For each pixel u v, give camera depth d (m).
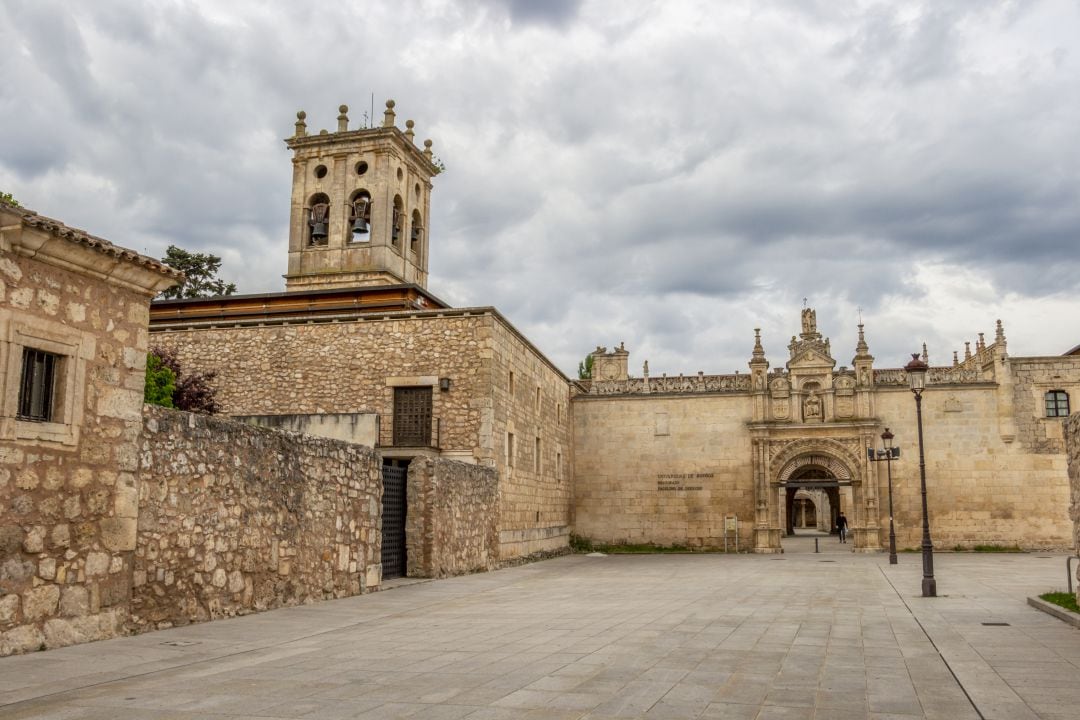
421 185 44.59
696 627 13.88
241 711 8.04
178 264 58.31
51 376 11.61
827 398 43.56
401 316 31.92
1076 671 9.89
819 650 11.48
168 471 13.66
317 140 41.59
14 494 10.83
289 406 32.19
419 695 8.65
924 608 16.66
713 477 44.31
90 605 11.93
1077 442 15.55
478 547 28.62
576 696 8.52
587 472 45.62
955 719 7.68
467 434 30.78
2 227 10.71
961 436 42.38
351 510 19.56
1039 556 37.75
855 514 42.66
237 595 15.27
